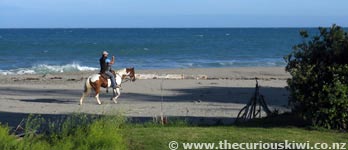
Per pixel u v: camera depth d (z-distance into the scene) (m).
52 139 9.71
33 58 64.19
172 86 32.31
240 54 75.50
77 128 10.01
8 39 125.38
